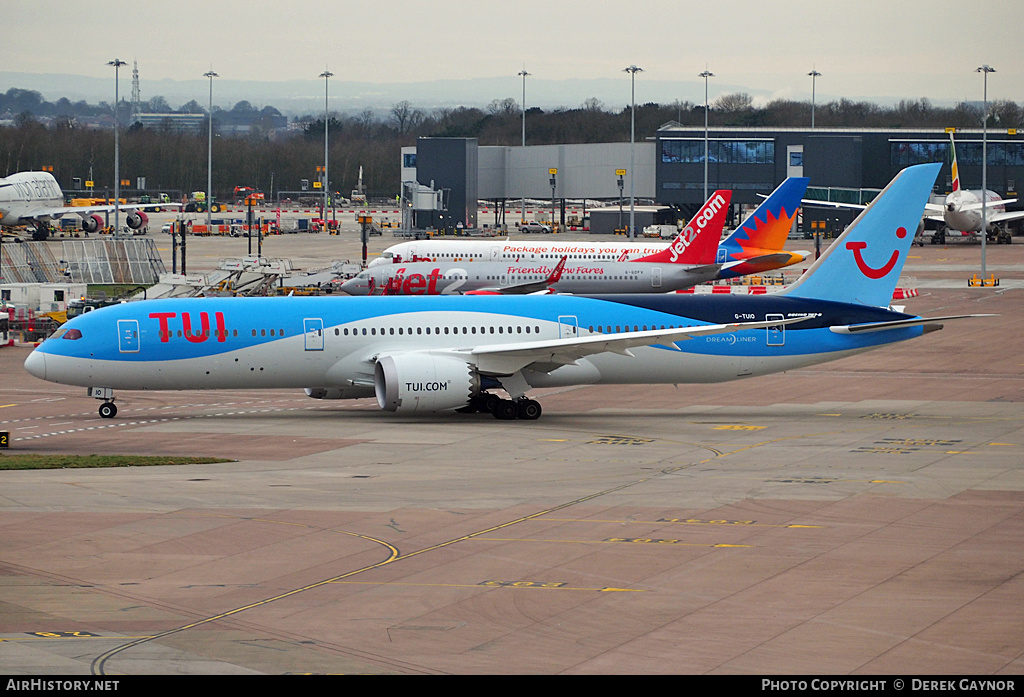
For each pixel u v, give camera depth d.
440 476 87.94
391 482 85.56
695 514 75.00
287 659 49.59
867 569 62.38
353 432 109.50
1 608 56.38
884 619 54.34
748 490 82.50
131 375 114.88
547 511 76.00
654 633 52.72
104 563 63.88
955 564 63.31
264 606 56.69
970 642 51.25
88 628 53.56
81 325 114.88
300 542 68.19
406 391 112.06
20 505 77.12
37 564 63.66
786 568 62.62
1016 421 116.69
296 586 59.88
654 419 119.25
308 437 106.62
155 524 72.19
